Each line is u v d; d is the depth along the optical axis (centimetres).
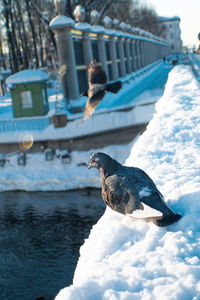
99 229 381
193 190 412
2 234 1608
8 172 2183
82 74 2786
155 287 253
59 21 2342
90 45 2842
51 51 6969
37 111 2441
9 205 1936
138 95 3077
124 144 2028
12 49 4794
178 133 684
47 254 1404
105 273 283
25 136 2095
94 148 2081
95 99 534
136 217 346
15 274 1282
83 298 249
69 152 2125
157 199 341
